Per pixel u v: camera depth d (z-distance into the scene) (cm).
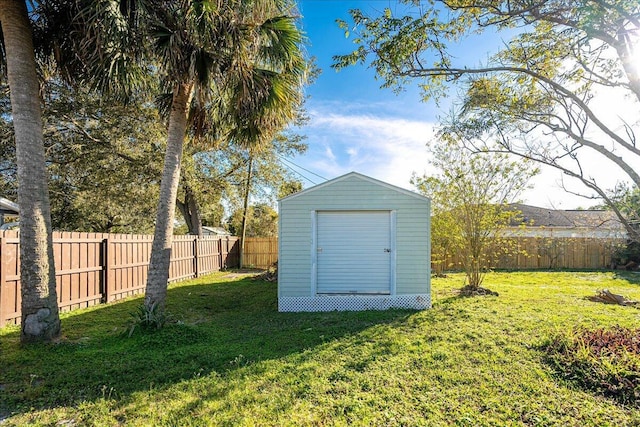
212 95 572
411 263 703
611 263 1417
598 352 375
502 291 854
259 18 522
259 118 612
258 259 1720
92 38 428
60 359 400
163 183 546
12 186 1259
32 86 449
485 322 548
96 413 287
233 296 869
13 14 437
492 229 862
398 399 306
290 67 594
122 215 1664
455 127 448
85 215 1555
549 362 380
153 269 526
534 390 320
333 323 576
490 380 341
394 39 371
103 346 453
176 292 923
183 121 565
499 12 358
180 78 498
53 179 1319
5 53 470
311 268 706
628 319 554
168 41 476
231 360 400
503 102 397
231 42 490
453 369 368
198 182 1341
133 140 1160
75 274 684
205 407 294
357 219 718
